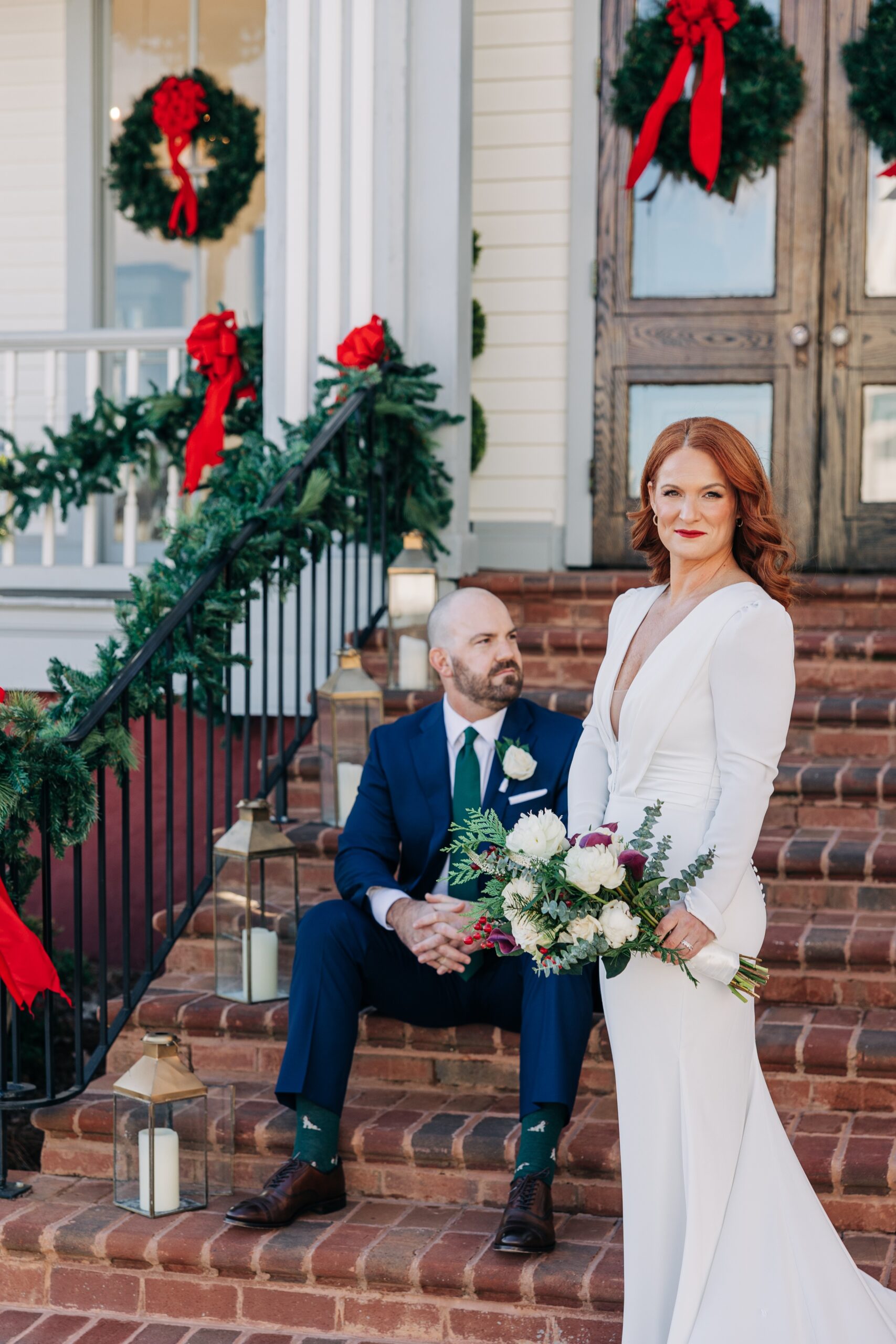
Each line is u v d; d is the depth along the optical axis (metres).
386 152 5.29
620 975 2.28
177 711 5.23
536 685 4.88
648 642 2.33
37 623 5.25
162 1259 2.79
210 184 6.93
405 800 3.15
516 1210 2.67
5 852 3.13
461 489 5.47
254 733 5.20
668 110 5.89
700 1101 2.24
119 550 6.87
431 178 5.32
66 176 7.03
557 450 6.20
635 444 6.14
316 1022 2.89
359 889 3.00
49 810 3.15
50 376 5.76
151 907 3.68
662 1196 2.25
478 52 6.14
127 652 3.52
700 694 2.22
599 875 2.08
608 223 6.05
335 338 5.37
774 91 5.74
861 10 5.75
